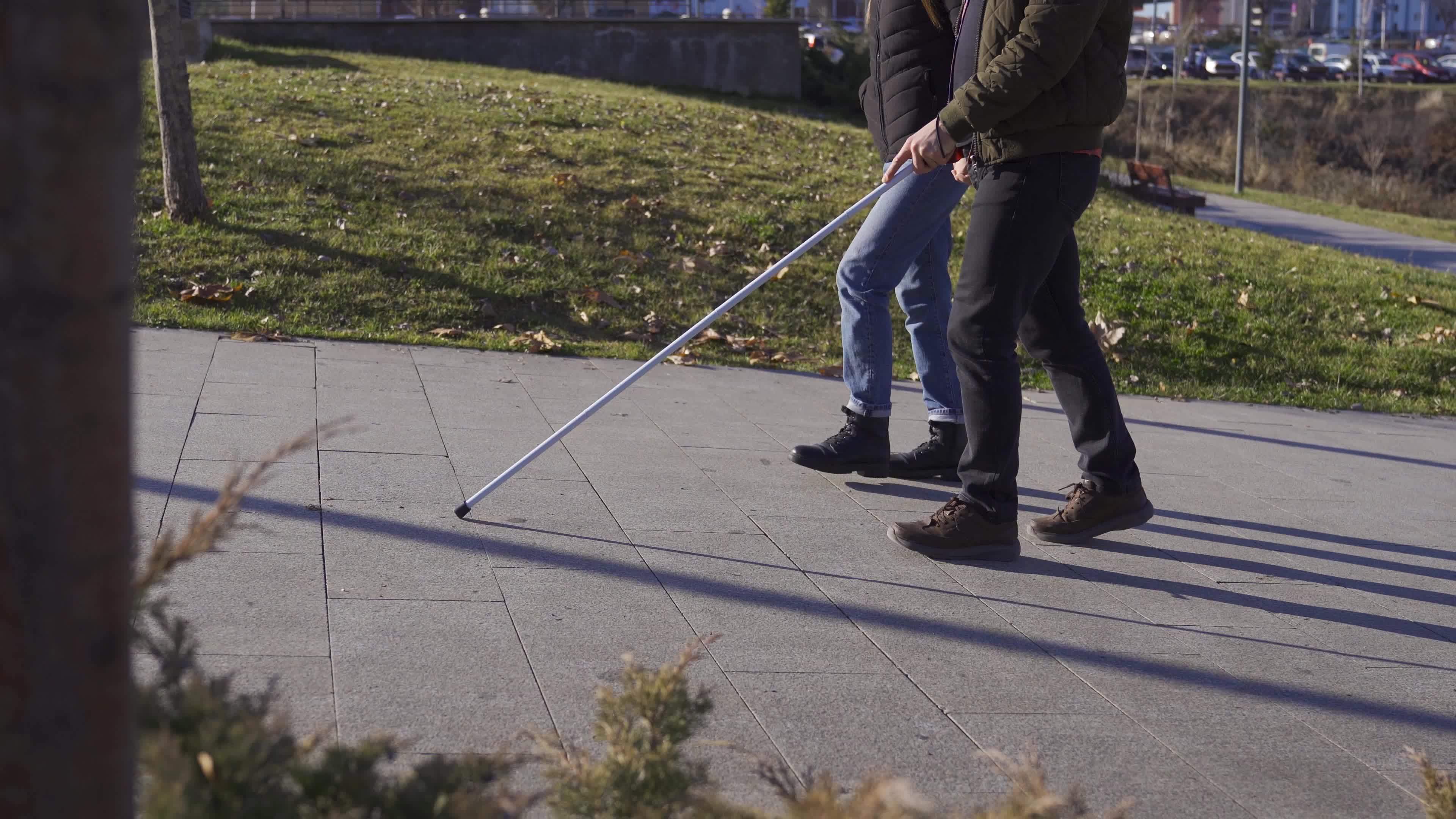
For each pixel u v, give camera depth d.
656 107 15.78
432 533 3.66
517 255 8.41
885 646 3.13
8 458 0.94
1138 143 30.19
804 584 3.54
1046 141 3.68
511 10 23.20
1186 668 3.15
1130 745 2.69
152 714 1.34
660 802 1.56
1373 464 5.95
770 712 2.69
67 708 1.00
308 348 6.29
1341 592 3.89
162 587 3.02
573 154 11.45
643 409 5.70
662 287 8.40
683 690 1.70
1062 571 3.89
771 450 5.12
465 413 5.24
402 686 2.64
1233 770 2.61
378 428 4.84
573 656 2.88
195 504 3.67
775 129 15.55
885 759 2.52
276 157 9.84
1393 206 30.53
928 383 4.87
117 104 0.95
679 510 4.14
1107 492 4.14
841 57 25.17
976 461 3.87
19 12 0.89
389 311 7.20
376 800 1.40
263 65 16.47
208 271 7.29
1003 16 3.66
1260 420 6.93
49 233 0.92
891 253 4.56
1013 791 1.77
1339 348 8.87
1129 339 8.46
